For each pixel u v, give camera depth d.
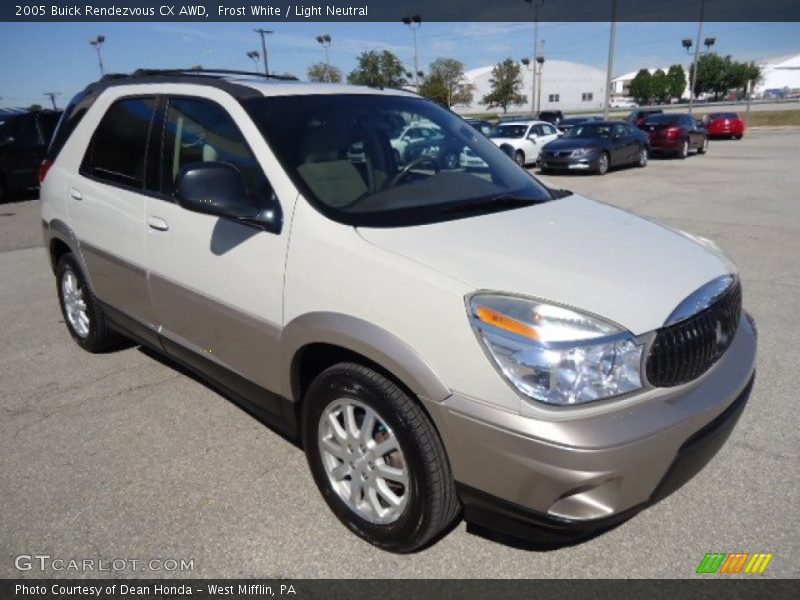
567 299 2.17
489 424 2.12
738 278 2.80
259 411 3.14
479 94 90.19
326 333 2.49
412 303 2.27
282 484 3.07
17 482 3.11
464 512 2.53
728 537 2.65
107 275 3.94
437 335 2.21
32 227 10.18
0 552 2.63
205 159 3.15
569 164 17.62
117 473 3.17
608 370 2.10
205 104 3.24
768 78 127.12
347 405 2.59
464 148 3.52
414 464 2.35
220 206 2.69
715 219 9.82
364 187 2.87
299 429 2.95
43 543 2.69
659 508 2.84
